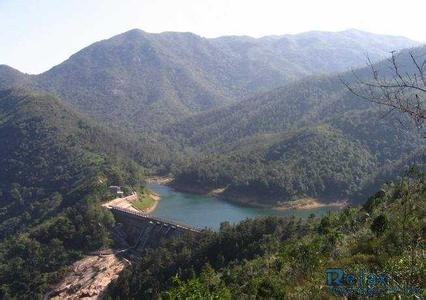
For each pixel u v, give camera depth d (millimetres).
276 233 87125
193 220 152875
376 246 27141
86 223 131625
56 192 178875
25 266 116438
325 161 199125
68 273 114250
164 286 83250
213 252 91438
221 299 23281
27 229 150500
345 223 52344
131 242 135750
